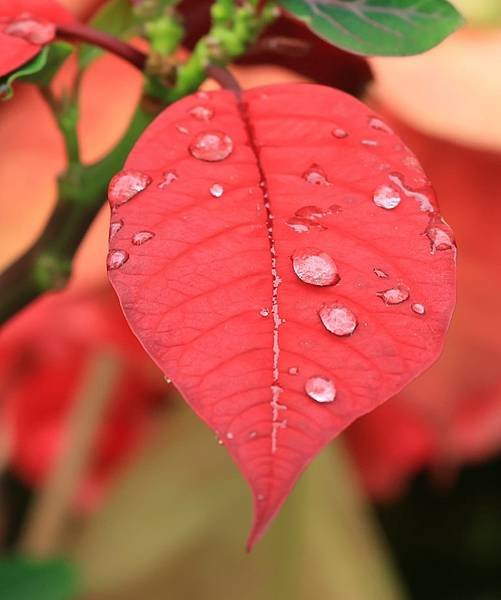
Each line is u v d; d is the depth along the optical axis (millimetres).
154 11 492
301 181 407
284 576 942
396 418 968
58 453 944
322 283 385
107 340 860
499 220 830
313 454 362
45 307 787
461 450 944
